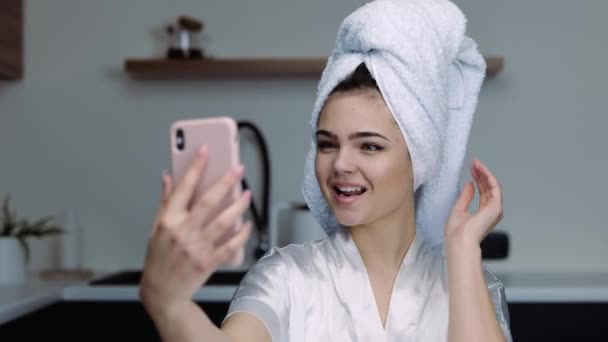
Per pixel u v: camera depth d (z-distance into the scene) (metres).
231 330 0.75
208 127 0.62
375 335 0.86
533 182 2.38
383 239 0.89
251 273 0.87
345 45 0.89
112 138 2.46
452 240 0.85
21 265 2.10
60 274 2.18
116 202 2.47
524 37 2.37
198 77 2.44
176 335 0.58
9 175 2.49
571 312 1.89
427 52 0.85
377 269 0.90
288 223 2.30
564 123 2.37
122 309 1.96
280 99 2.43
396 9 0.86
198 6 2.44
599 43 2.37
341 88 0.84
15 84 2.48
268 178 2.38
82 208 2.48
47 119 2.47
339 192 0.84
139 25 2.45
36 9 2.47
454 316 0.81
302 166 2.42
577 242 2.38
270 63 2.31
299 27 2.41
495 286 0.94
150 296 0.57
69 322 1.96
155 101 2.45
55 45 2.47
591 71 2.37
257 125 2.43
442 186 0.97
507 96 2.38
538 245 2.38
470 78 0.98
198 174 0.56
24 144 2.48
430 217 0.99
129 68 2.33
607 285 1.93
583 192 2.38
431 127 0.86
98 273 2.37
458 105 0.96
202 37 2.43
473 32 2.38
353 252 0.90
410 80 0.83
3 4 2.32
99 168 2.47
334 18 2.40
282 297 0.84
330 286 0.88
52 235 2.50
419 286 0.90
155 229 0.56
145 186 2.46
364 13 0.87
